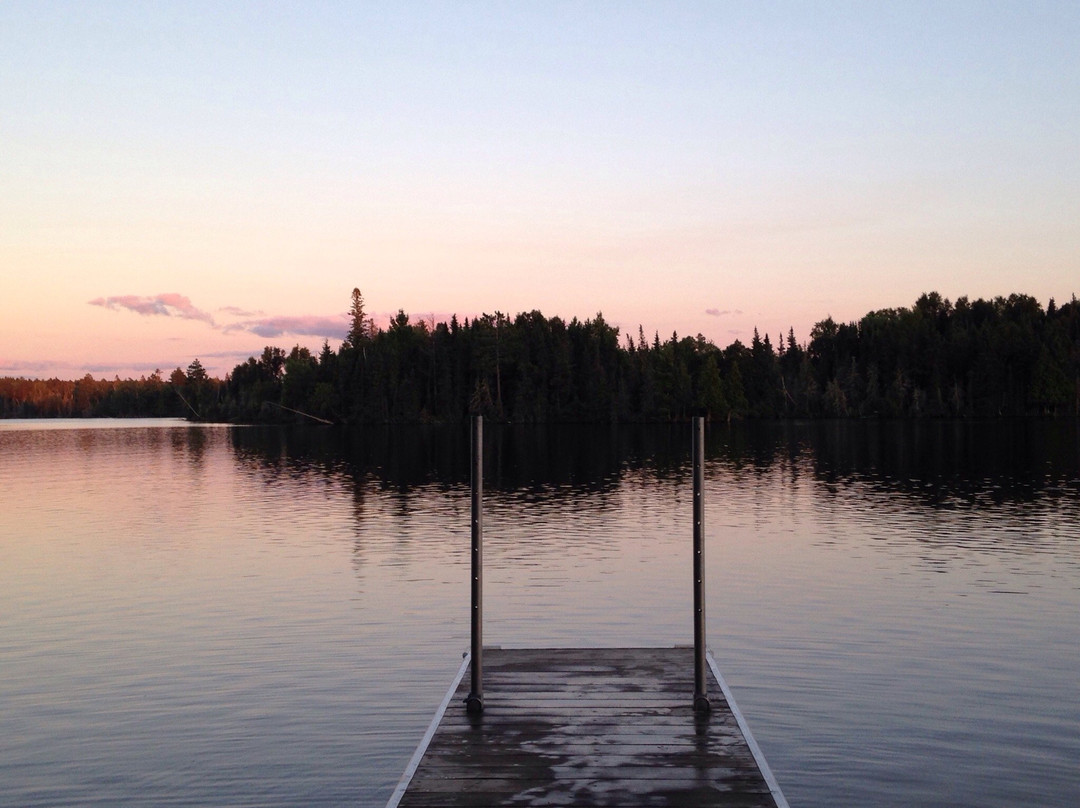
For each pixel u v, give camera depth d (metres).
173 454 78.31
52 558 26.02
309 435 112.38
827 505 37.56
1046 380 126.75
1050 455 63.97
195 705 13.30
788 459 63.91
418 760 9.21
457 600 20.17
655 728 10.04
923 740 11.77
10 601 20.30
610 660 12.80
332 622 18.17
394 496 42.88
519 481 49.69
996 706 12.99
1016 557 25.08
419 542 28.64
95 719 12.79
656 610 19.08
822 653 15.70
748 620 18.08
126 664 15.34
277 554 26.52
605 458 67.12
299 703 13.35
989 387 132.50
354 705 13.25
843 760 11.16
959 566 23.80
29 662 15.52
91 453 80.81
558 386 132.25
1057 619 17.95
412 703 13.31
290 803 10.27
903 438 88.31
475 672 10.62
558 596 20.48
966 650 15.84
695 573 10.72
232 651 16.08
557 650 13.41
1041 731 12.05
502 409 131.75
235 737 12.10
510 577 22.75
